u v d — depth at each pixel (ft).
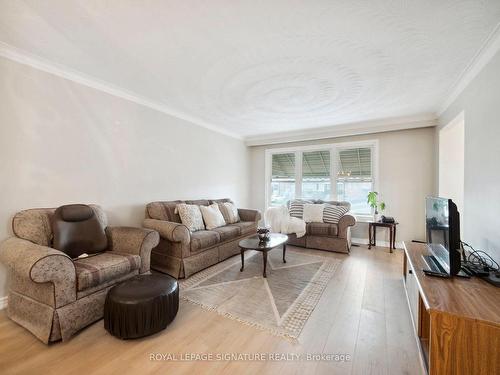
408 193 13.32
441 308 3.94
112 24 5.65
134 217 10.30
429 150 12.79
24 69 7.07
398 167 13.56
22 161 7.06
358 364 4.73
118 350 5.08
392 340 5.46
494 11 5.07
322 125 14.53
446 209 5.42
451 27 5.61
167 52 6.86
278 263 10.73
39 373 4.45
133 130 10.25
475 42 6.16
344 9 5.10
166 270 9.23
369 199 13.41
